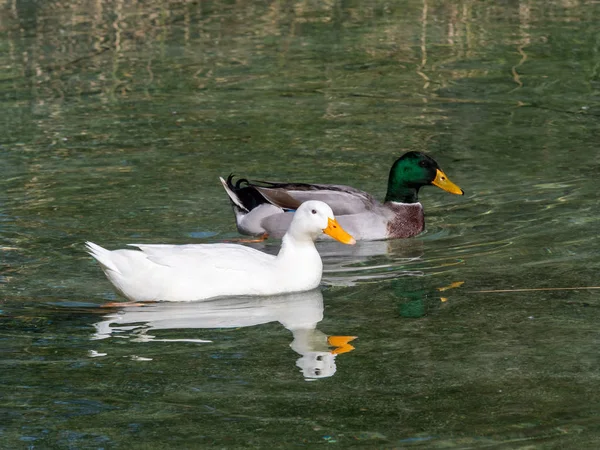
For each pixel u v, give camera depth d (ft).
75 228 46.65
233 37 86.89
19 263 42.22
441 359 33.27
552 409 29.73
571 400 30.27
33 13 94.94
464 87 72.33
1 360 33.17
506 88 71.92
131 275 38.52
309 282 39.96
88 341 34.81
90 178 53.93
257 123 64.54
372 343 34.71
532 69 76.54
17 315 36.94
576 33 86.17
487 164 56.49
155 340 34.96
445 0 100.73
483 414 29.48
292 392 31.01
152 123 64.39
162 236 45.85
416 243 46.06
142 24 91.04
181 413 29.71
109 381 31.73
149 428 28.78
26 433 28.55
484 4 98.94
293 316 37.27
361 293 39.73
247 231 46.96
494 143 60.18
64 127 63.31
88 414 29.66
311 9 98.02
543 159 57.11
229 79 74.69
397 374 32.22
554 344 34.30
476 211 49.57
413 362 33.09
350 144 60.39
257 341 34.94
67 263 42.34
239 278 39.01
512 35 86.43
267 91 71.77
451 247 45.03
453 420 29.14
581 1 98.99
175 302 38.55
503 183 53.36
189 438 28.22
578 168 55.42
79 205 49.83
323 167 56.34
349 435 28.30
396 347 34.32
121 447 27.73
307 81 74.18
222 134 62.18
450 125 63.87
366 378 31.99
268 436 28.27
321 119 65.36
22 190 51.93
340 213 47.32
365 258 44.32
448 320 36.63
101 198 50.90
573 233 45.78
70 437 28.30
